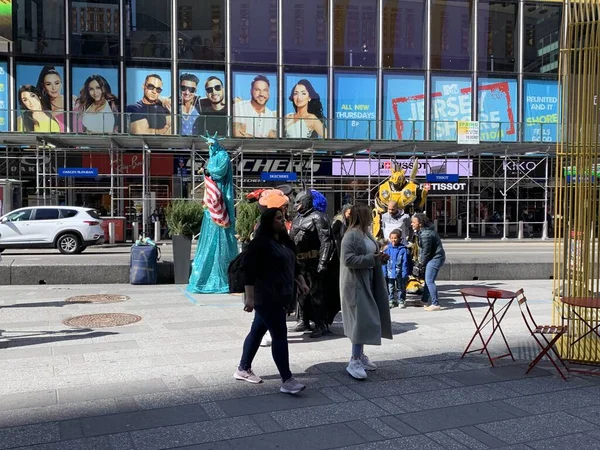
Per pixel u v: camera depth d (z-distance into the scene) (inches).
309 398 204.5
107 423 179.5
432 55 1249.4
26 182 1092.5
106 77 1129.4
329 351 270.8
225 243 436.5
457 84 1263.5
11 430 173.6
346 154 1169.4
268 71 1189.7
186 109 1161.4
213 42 1168.8
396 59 1238.3
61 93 1113.4
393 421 183.8
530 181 1256.2
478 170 1216.2
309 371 238.4
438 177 1133.1
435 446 165.0
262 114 1187.9
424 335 306.2
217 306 379.6
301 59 1201.4
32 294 426.0
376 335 223.6
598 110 239.6
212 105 1171.9
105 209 1115.3
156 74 1150.3
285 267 207.9
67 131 955.3
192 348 271.3
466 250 919.0
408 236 424.8
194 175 1011.9
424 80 1248.2
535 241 1162.6
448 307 392.2
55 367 238.8
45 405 195.2
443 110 1259.2
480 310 380.5
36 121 949.2
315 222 294.4
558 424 181.9
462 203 1277.1
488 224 1258.0
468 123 1064.8
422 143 1040.2
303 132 1079.6
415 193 446.6
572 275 253.8
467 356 263.9
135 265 477.4
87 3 1120.2
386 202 440.5
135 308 371.2
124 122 978.7
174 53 1150.3
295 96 1200.8
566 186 248.7
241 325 322.0
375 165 1183.6
